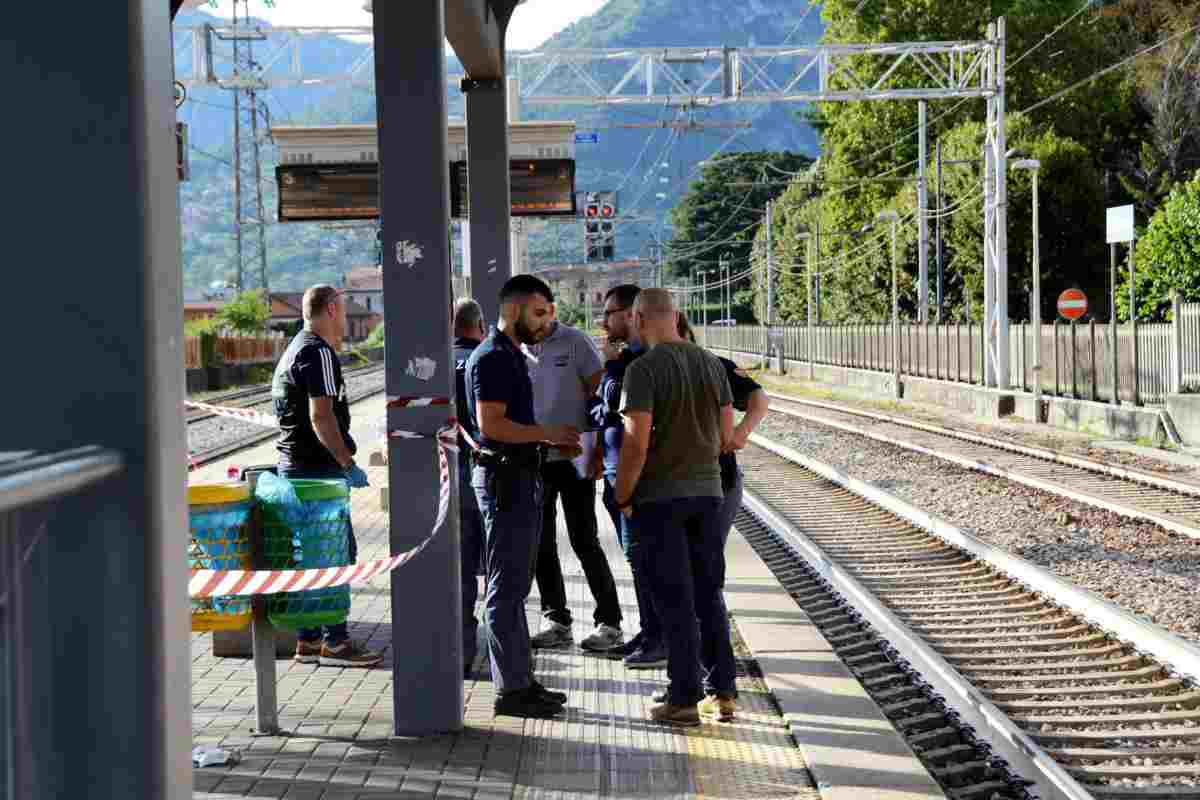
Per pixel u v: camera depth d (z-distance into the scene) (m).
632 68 29.23
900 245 56.38
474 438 6.79
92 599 2.61
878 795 5.21
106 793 2.61
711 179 126.75
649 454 6.22
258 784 5.40
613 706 6.73
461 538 7.48
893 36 60.19
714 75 29.00
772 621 8.59
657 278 100.12
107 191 2.62
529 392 6.38
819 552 12.09
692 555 6.43
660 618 6.35
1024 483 17.94
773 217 95.12
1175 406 23.50
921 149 44.22
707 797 5.30
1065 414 28.31
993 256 33.12
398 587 6.09
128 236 2.62
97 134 2.62
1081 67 57.38
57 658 2.61
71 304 2.62
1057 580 10.30
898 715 7.34
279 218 15.48
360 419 30.39
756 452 25.78
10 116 2.62
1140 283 37.62
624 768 5.68
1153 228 37.03
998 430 27.81
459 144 14.87
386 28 5.82
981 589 11.03
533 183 16.16
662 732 6.26
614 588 8.06
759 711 6.63
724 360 7.05
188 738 2.80
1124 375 27.83
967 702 7.30
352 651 7.68
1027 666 8.37
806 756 5.75
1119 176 52.75
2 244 2.63
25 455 2.32
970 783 6.33
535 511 6.45
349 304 135.00
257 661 6.17
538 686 6.49
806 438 28.47
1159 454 22.03
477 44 8.43
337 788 5.36
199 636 8.55
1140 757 6.45
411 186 5.88
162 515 2.65
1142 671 8.09
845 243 66.12
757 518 15.57
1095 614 9.44
